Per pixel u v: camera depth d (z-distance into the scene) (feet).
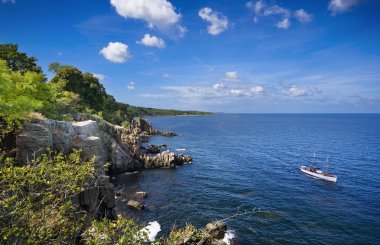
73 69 302.04
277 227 105.91
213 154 274.36
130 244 29.73
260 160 242.78
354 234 102.22
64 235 31.99
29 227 29.35
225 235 96.37
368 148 315.17
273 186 162.40
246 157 257.34
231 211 120.88
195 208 123.75
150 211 119.44
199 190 152.66
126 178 179.83
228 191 151.33
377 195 148.56
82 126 123.75
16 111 60.49
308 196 145.18
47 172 35.55
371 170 206.59
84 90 312.91
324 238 98.43
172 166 212.02
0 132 64.18
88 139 99.30
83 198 78.38
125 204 127.24
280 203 133.18
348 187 163.02
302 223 110.32
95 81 353.92
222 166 216.74
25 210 29.48
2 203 29.40
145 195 140.26
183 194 145.18
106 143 195.11
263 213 119.55
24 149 70.54
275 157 258.37
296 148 316.19
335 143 362.33
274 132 542.16
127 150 213.66
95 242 28.32
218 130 587.68
